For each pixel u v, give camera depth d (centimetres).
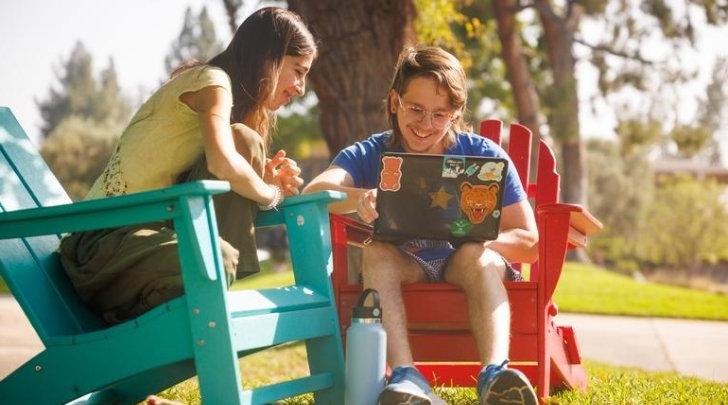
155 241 277
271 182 322
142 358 258
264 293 280
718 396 383
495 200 305
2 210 297
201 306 250
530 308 318
